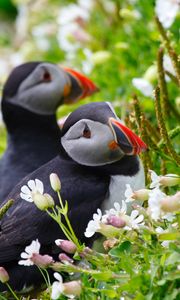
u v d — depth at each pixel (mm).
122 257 6711
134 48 11242
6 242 7684
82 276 6898
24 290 7746
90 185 7867
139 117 8109
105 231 6809
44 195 7051
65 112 11305
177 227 6801
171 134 8211
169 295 6418
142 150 7652
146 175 8352
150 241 6777
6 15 17719
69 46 12484
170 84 9953
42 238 7664
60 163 8125
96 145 7863
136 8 11414
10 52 14812
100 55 11297
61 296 7117
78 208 7762
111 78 11359
